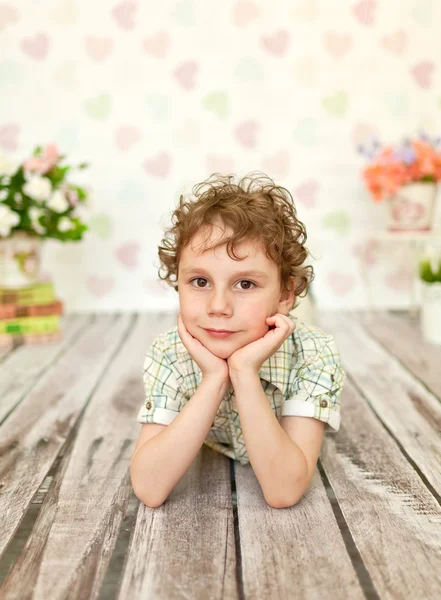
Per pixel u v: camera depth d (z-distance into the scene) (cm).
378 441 134
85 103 282
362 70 280
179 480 109
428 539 94
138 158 286
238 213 94
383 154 257
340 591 82
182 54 279
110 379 183
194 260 95
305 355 110
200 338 98
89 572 86
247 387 96
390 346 221
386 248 293
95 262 293
